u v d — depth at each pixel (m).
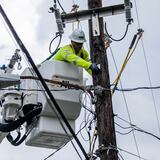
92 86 11.16
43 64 11.00
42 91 10.77
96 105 11.23
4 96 10.98
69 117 11.03
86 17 12.14
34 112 10.73
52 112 10.77
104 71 11.43
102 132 10.96
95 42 11.78
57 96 10.68
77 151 11.05
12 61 10.95
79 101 10.89
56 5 12.03
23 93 10.92
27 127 11.00
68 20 12.12
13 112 10.91
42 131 10.68
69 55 10.88
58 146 11.38
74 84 10.90
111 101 11.23
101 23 12.05
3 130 10.71
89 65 10.76
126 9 11.98
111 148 10.80
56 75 10.83
